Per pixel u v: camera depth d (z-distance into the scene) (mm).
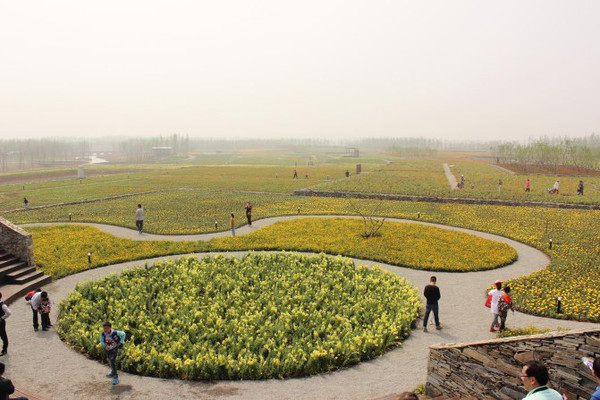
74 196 50469
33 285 18812
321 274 19812
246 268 20672
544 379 5625
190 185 62344
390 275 19797
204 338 13633
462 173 75938
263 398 10828
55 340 14000
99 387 11250
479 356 8656
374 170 84875
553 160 100625
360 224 32656
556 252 24547
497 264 22547
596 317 15430
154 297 17359
